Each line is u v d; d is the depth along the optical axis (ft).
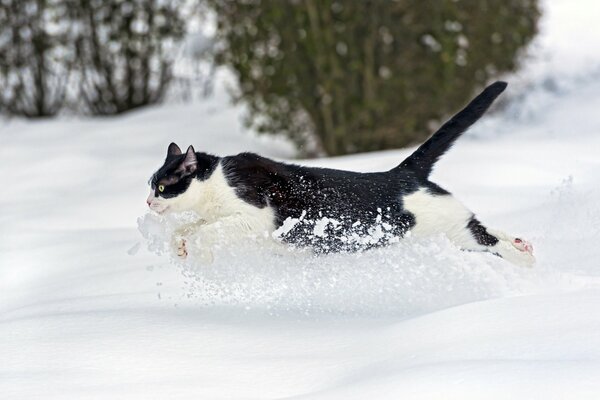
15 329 17.72
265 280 20.02
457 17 42.47
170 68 55.31
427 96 42.75
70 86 56.59
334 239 20.27
